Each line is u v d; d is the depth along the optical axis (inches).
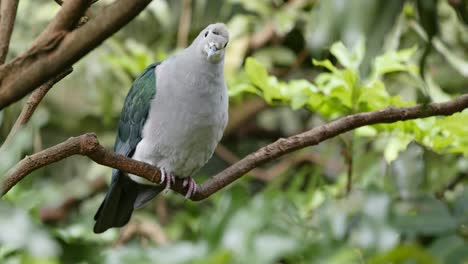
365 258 240.8
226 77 481.1
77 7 134.1
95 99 529.7
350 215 267.6
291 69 563.2
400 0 132.1
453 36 495.5
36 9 517.3
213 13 456.1
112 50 516.4
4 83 134.3
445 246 235.6
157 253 250.5
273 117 594.9
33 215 395.2
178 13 545.0
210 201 485.1
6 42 198.7
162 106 312.3
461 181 420.2
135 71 455.8
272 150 266.4
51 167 553.0
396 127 362.9
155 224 458.9
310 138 264.1
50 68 133.5
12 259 336.5
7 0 200.5
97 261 285.4
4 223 330.6
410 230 242.4
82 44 131.9
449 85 498.3
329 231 253.0
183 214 478.0
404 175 384.8
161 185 326.3
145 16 550.3
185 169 325.7
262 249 238.8
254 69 365.1
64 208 517.7
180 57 315.6
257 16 576.7
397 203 299.3
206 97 307.6
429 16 138.0
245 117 561.0
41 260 335.0
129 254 252.7
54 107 544.7
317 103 363.3
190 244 251.3
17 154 364.8
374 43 134.0
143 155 323.3
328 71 488.1
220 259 228.2
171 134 312.8
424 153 379.6
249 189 534.3
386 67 358.6
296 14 547.5
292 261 255.8
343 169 465.7
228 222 267.9
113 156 241.3
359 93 349.1
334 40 142.6
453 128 352.5
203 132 313.4
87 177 529.3
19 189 398.0
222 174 268.2
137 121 323.3
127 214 345.4
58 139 557.3
